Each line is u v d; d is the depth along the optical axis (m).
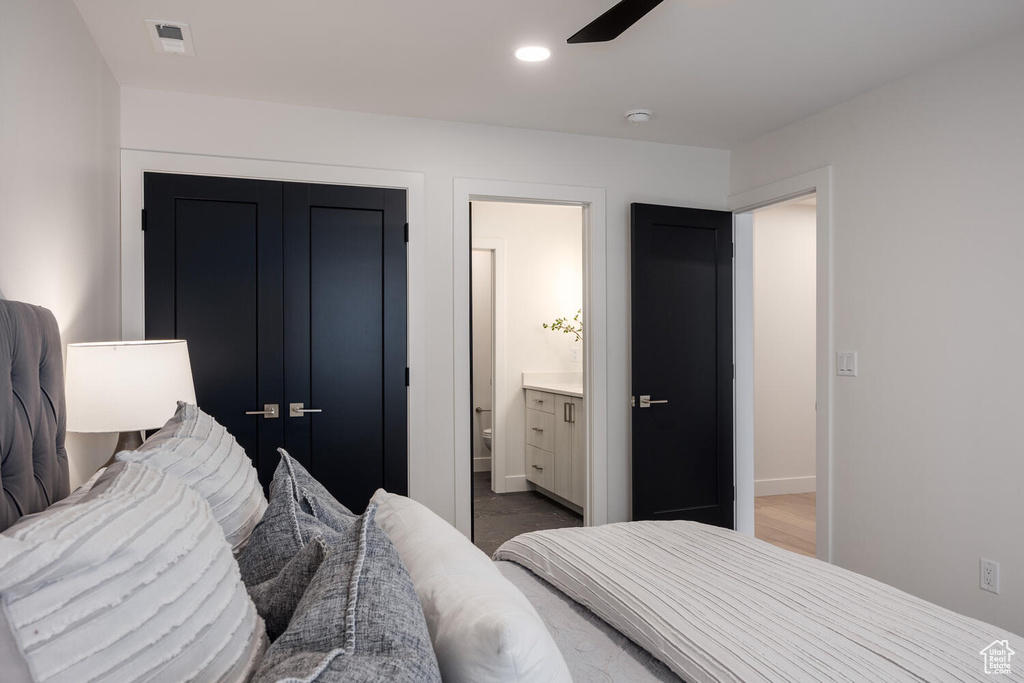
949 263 2.90
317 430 3.44
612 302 4.04
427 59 2.88
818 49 2.79
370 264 3.54
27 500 1.40
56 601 0.57
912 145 3.07
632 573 1.67
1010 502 2.66
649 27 2.57
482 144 3.76
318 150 3.46
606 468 4.02
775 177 3.91
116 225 3.08
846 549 3.38
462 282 3.71
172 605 0.70
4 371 1.31
